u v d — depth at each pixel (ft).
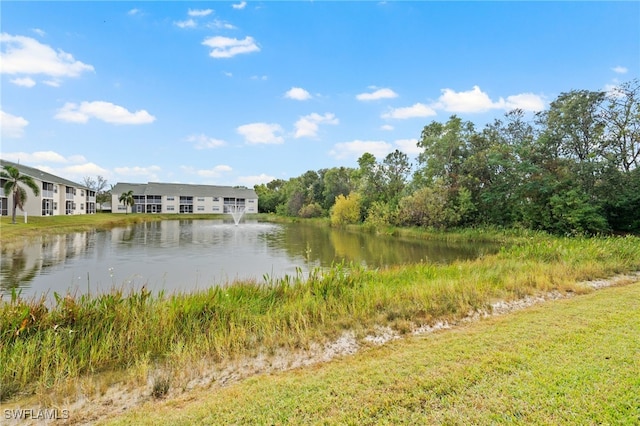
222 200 236.22
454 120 103.04
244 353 14.43
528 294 23.31
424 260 49.67
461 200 87.20
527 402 8.83
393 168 143.33
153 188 222.48
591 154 70.90
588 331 14.11
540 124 86.17
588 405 8.57
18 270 38.70
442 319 18.30
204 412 9.32
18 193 82.89
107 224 107.76
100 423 9.57
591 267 29.81
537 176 76.59
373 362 12.39
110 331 14.90
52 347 13.50
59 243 62.49
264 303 20.74
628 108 69.77
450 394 9.48
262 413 9.06
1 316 14.67
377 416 8.60
